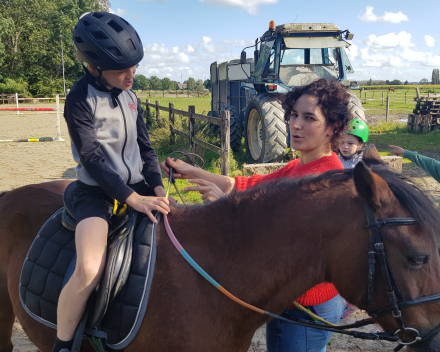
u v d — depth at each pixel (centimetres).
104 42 181
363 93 4788
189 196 672
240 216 182
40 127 1966
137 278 174
